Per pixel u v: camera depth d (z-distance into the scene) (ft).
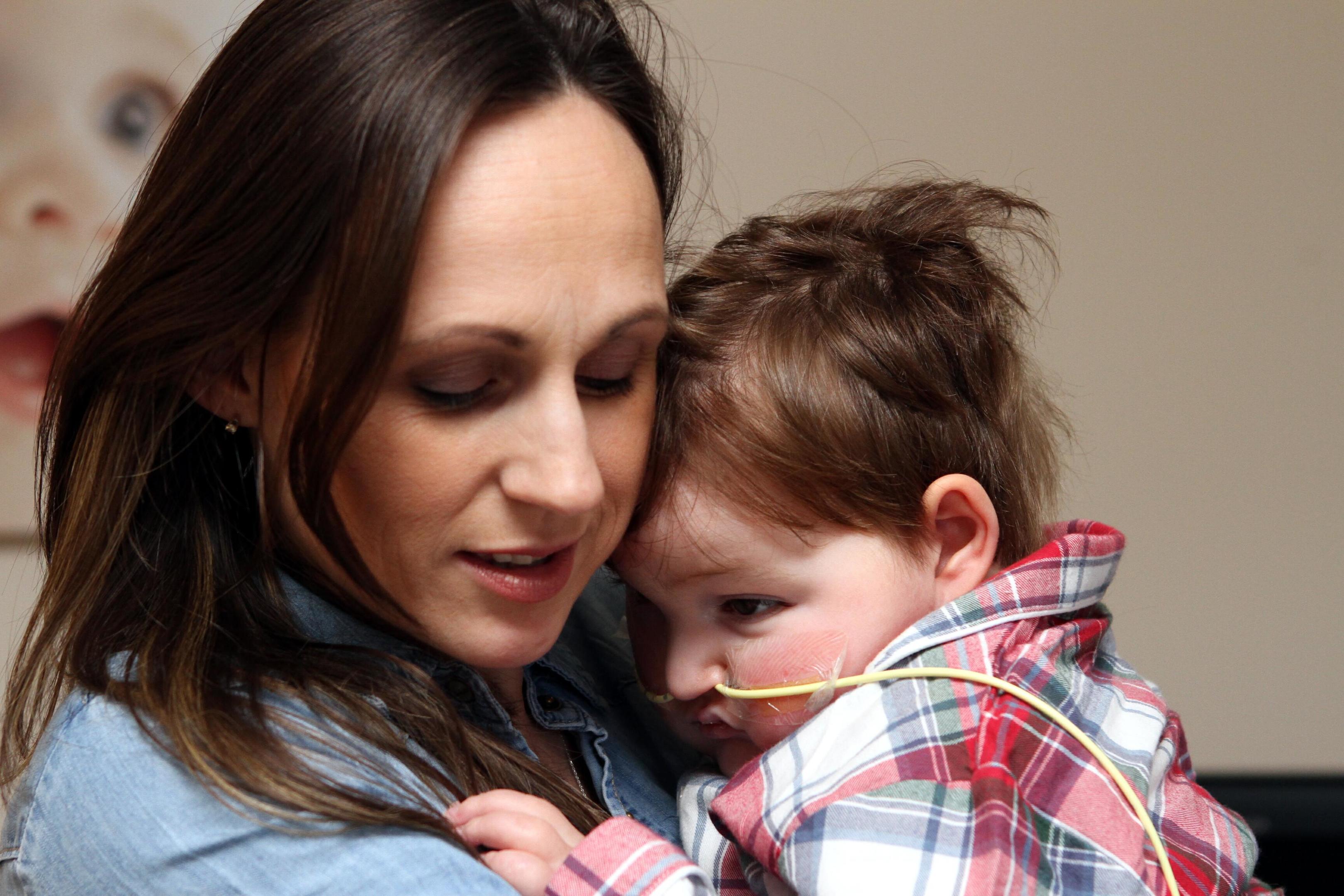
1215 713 7.61
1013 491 3.34
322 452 2.26
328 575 2.68
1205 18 7.39
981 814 2.56
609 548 2.72
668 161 2.99
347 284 2.19
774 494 3.07
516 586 2.51
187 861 2.24
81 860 2.34
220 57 2.53
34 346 6.63
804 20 7.24
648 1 7.07
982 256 3.54
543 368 2.34
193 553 2.69
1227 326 7.52
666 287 3.14
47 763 2.50
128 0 6.57
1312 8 7.41
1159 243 7.47
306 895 2.19
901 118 7.32
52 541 2.91
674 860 2.41
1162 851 2.64
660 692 3.35
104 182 6.62
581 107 2.41
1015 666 2.93
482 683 2.83
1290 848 6.57
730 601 3.20
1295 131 7.47
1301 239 7.50
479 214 2.23
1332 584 7.62
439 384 2.32
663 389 3.16
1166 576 7.59
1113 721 3.03
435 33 2.27
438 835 2.31
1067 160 7.39
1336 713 7.61
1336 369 7.56
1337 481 7.59
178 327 2.46
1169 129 7.43
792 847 2.68
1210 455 7.55
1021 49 7.35
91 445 2.70
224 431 2.75
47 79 6.52
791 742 2.94
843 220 3.52
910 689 2.86
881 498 3.10
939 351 3.25
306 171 2.26
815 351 3.14
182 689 2.40
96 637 2.63
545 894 2.36
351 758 2.37
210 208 2.41
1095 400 7.49
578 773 3.11
